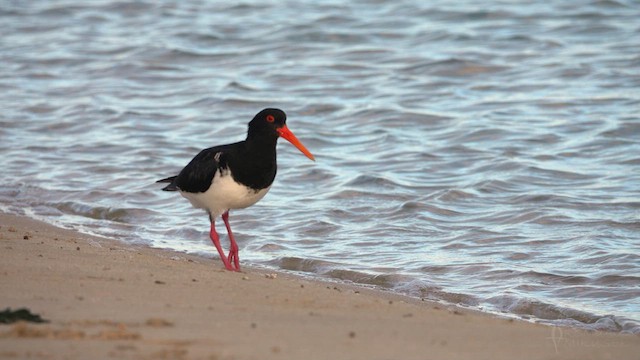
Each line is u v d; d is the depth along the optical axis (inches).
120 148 790.5
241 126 870.4
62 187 673.0
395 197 651.5
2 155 763.4
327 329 307.9
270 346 281.3
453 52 1104.2
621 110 867.4
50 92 992.9
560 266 503.2
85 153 774.5
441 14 1279.5
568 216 598.5
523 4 1310.3
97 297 339.0
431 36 1188.5
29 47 1199.6
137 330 294.0
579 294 459.2
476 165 732.0
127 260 416.5
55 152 774.5
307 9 1352.1
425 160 749.9
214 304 339.6
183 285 369.4
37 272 374.9
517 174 701.3
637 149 759.1
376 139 818.8
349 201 644.7
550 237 556.7
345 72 1058.1
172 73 1082.1
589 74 995.9
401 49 1139.3
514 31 1189.1
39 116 895.1
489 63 1049.5
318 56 1131.3
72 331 285.3
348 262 512.4
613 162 730.2
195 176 453.7
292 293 372.2
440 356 283.9
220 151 450.6
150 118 895.1
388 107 902.4
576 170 711.1
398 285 476.1
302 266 510.6
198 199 462.6
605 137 788.0
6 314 302.8
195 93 988.6
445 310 385.7
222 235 570.9
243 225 589.6
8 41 1234.6
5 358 259.6
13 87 1013.8
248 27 1270.9
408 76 1030.4
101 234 565.0
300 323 315.0
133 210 617.3
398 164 741.9
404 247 544.4
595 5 1282.0
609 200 633.0
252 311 331.3
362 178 691.4
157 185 680.4
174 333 291.7
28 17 1370.6
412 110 890.7
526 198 641.6
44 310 316.5
